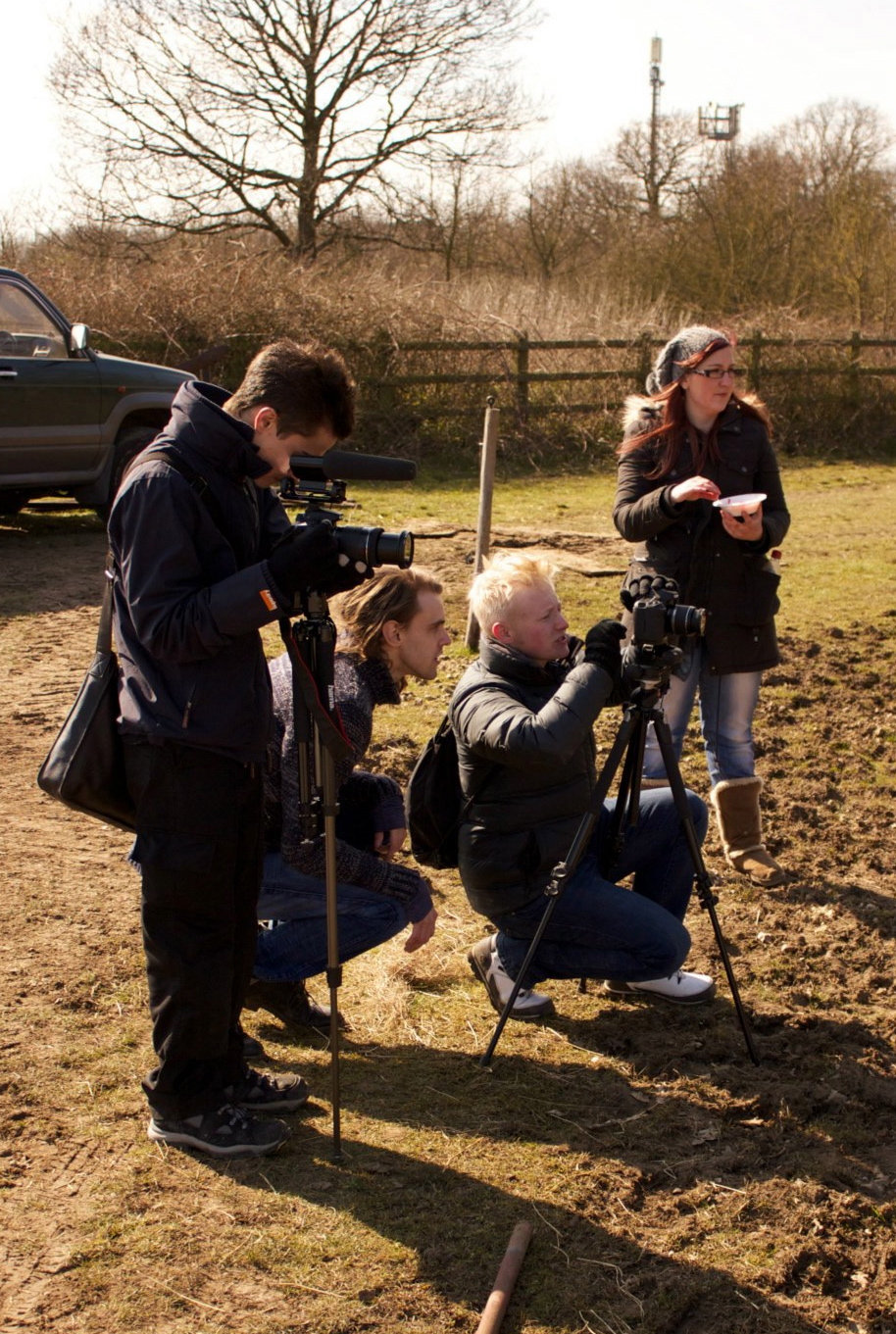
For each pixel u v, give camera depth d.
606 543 10.27
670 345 4.30
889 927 4.17
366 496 12.82
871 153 26.73
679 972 3.68
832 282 23.81
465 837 3.44
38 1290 2.47
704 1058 3.39
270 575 2.56
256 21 22.80
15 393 9.50
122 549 2.63
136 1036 3.38
